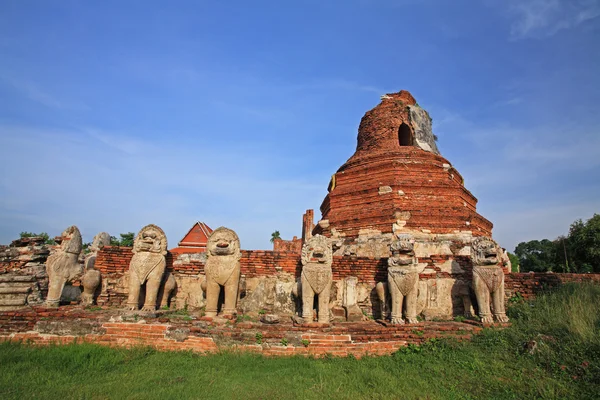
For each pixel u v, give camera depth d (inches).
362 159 695.1
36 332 370.3
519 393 250.2
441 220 582.2
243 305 451.2
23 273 508.1
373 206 621.6
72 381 263.6
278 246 1236.5
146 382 263.6
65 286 466.0
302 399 239.6
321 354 356.2
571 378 265.4
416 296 413.1
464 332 379.2
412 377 283.1
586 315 340.2
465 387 262.8
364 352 359.3
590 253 1095.6
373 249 559.5
